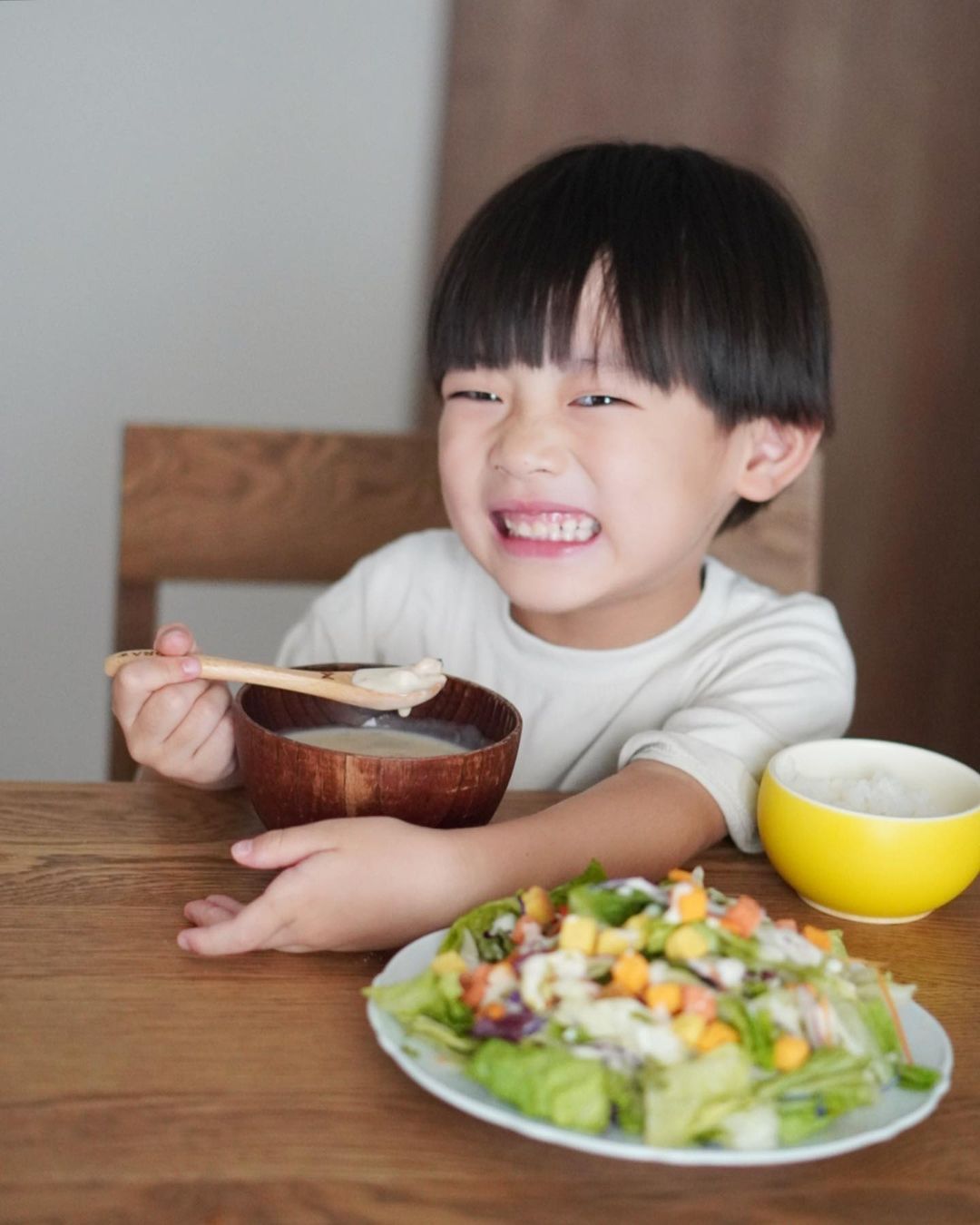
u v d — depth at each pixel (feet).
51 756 8.68
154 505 5.08
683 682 4.22
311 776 2.91
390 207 8.30
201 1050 2.39
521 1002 2.25
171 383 8.36
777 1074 2.15
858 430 7.78
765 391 3.84
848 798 3.20
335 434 5.20
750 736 3.64
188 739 3.38
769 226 3.93
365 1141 2.18
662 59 7.64
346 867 2.69
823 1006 2.25
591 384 3.65
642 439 3.67
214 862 3.16
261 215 8.22
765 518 5.18
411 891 2.72
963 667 8.03
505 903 2.56
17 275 8.07
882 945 2.99
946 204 7.63
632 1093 2.10
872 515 7.88
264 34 7.98
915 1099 2.23
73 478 8.37
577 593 3.82
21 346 8.16
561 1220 2.04
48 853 3.15
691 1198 2.11
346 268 8.34
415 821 2.95
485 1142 2.20
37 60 7.82
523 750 4.38
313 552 5.22
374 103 8.15
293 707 3.42
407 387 8.54
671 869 3.18
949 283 7.70
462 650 4.62
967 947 3.00
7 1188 2.01
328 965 2.72
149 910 2.90
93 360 8.26
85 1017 2.47
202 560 5.13
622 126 7.71
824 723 3.93
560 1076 2.07
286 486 5.18
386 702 3.19
